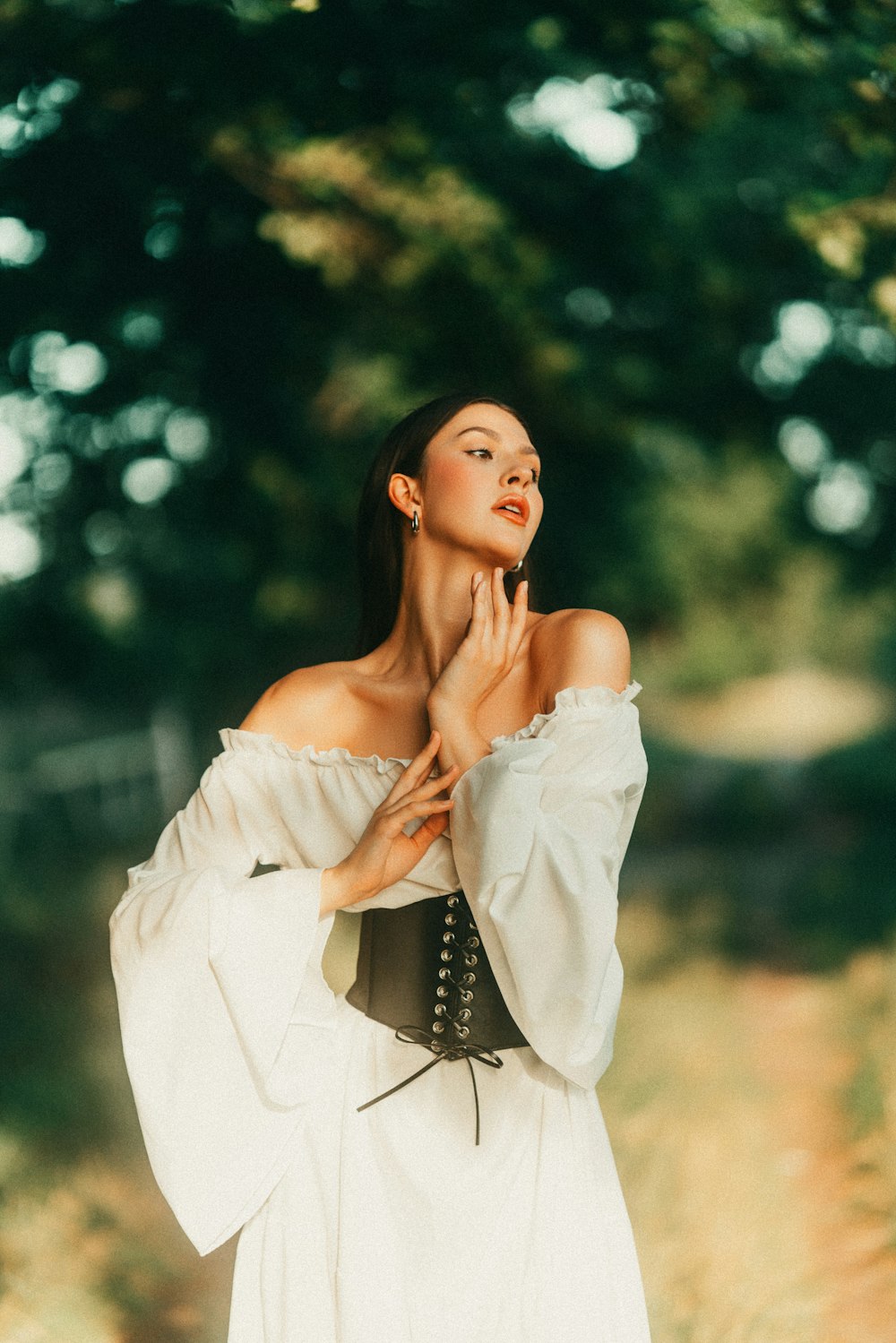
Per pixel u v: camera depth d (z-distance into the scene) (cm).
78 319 636
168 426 766
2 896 1077
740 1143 512
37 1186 474
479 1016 219
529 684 229
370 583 250
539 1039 204
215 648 1119
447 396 239
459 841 210
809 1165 519
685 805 1892
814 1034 717
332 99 552
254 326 667
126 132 547
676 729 2861
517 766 206
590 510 977
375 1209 213
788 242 723
